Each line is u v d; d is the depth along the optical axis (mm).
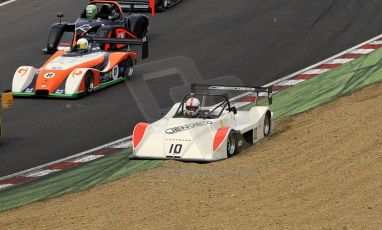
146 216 57156
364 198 58125
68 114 90250
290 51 113688
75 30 115375
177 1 143875
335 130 75188
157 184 64312
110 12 119750
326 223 53938
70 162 74812
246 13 135125
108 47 113188
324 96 91125
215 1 144125
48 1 149875
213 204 58844
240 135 71688
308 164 66500
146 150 70438
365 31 120438
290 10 134625
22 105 93625
